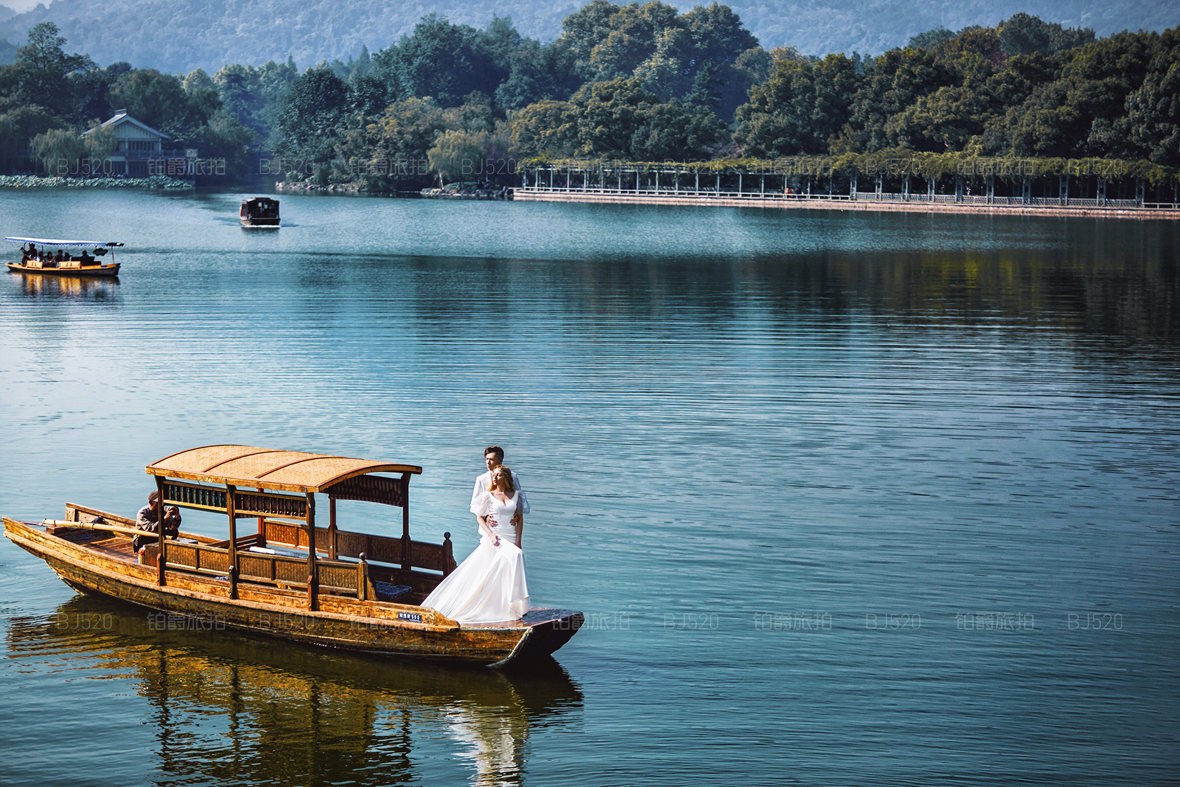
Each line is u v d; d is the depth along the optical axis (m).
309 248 71.56
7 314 38.41
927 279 53.91
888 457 20.06
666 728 10.92
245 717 11.17
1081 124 135.12
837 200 151.25
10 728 10.91
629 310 40.69
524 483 18.25
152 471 13.21
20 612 13.59
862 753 10.49
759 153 163.25
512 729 10.92
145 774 10.19
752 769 10.23
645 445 20.70
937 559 15.07
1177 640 12.69
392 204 146.88
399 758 10.45
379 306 41.19
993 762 10.35
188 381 26.31
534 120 181.38
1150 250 74.56
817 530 16.14
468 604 12.20
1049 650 12.44
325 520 16.27
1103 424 22.66
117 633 13.04
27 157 183.25
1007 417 23.23
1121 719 11.05
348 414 22.92
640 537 15.80
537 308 40.97
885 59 154.00
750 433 21.69
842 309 41.59
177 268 56.78
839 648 12.50
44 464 19.08
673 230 96.75
